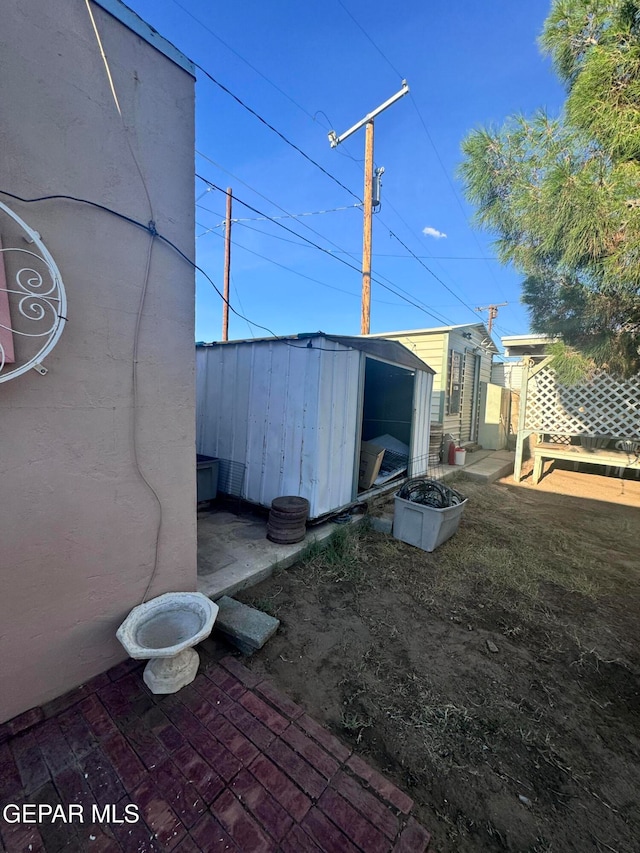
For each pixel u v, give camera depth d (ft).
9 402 5.04
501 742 5.64
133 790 4.58
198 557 10.60
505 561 12.09
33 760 4.87
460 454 26.84
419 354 29.84
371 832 4.26
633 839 4.41
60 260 5.32
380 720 5.89
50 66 5.05
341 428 13.69
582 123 9.45
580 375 15.17
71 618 5.93
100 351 5.90
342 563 11.22
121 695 5.96
